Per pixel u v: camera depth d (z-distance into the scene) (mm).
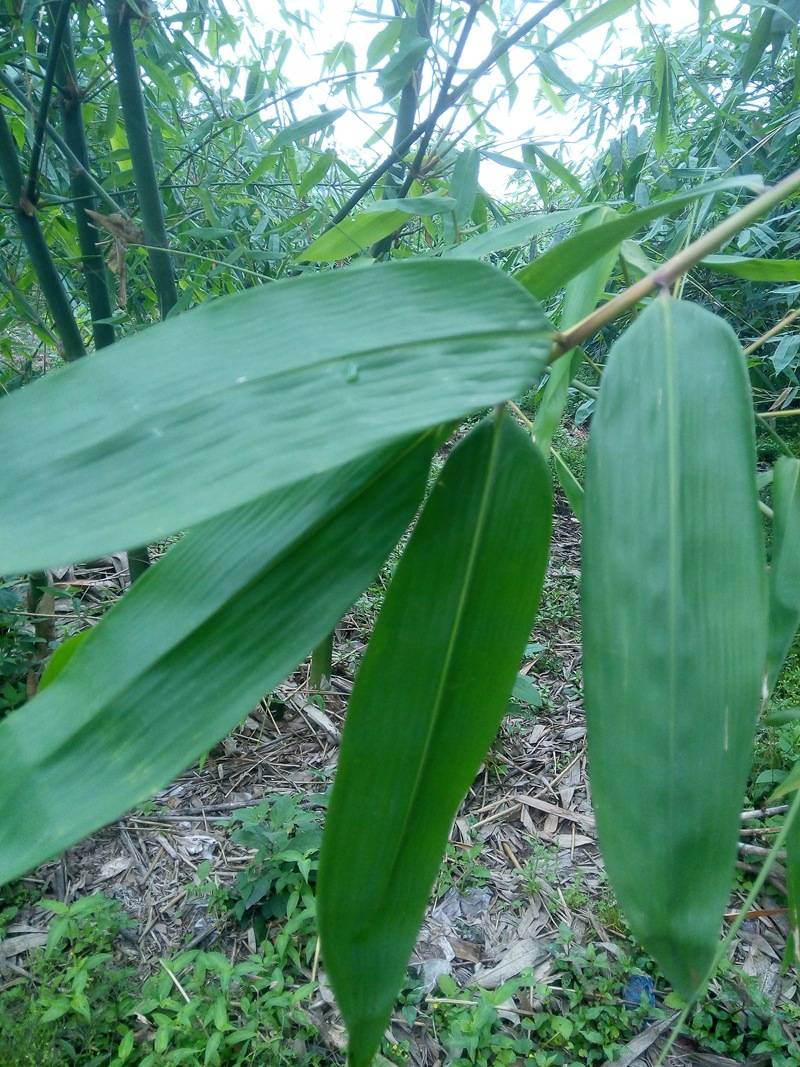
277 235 1105
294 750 1209
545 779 1169
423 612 276
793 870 365
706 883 227
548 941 889
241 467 200
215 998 765
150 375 207
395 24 699
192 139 907
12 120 917
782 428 2031
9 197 896
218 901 900
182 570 260
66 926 785
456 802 285
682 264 259
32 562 184
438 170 750
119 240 687
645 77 1189
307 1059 730
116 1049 735
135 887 944
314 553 259
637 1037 785
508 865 1009
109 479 195
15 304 944
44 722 243
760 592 239
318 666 599
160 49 837
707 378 253
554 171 734
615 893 235
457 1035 758
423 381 216
